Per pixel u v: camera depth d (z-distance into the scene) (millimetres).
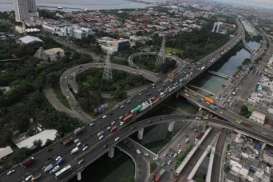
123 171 193500
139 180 179375
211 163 194875
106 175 188625
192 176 182125
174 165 196750
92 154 184875
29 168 166375
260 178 187000
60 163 172000
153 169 189750
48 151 183500
